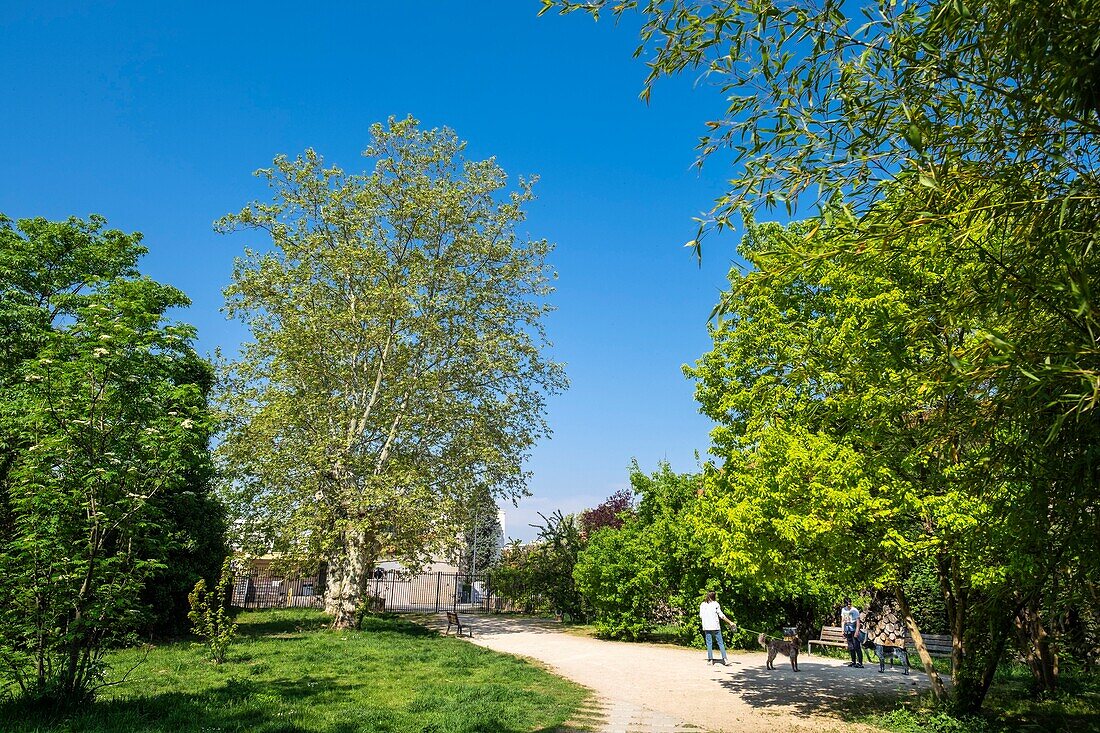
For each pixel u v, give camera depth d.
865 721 9.79
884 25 4.41
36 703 8.19
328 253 22.62
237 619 24.59
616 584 23.06
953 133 4.26
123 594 8.88
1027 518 5.54
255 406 22.05
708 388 13.66
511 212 26.11
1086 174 3.91
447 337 24.64
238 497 21.36
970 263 5.30
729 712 10.45
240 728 8.20
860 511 9.00
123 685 10.94
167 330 9.91
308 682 11.86
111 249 20.06
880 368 8.92
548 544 31.69
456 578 42.81
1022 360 4.02
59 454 8.63
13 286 18.62
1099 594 9.34
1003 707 10.48
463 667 14.45
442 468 24.14
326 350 23.09
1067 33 3.75
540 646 20.47
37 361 8.68
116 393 9.07
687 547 20.77
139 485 9.19
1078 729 9.02
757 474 10.48
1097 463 4.70
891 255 5.20
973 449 6.50
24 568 8.23
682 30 4.82
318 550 21.34
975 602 9.83
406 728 8.55
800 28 4.59
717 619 16.89
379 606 34.28
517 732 8.68
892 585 10.47
